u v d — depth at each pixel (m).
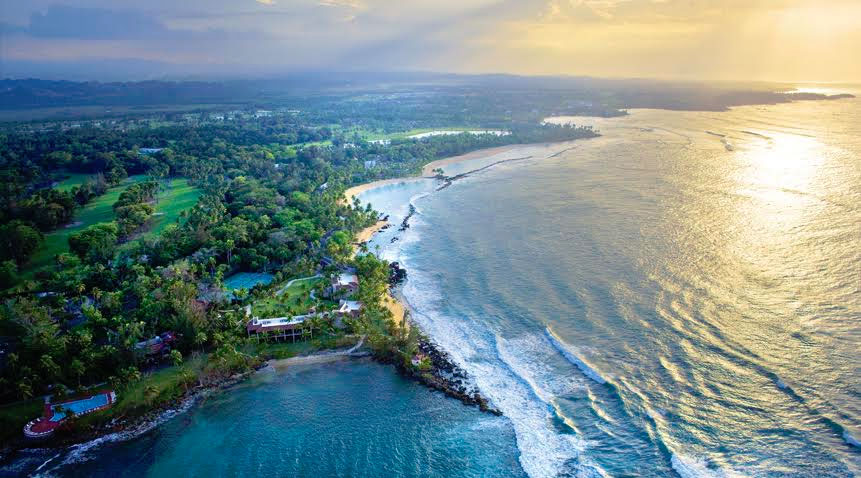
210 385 149.62
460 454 122.75
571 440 122.06
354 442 128.62
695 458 112.38
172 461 124.81
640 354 146.12
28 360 146.38
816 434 114.38
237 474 120.81
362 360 159.50
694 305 165.88
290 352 163.50
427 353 157.88
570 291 183.62
